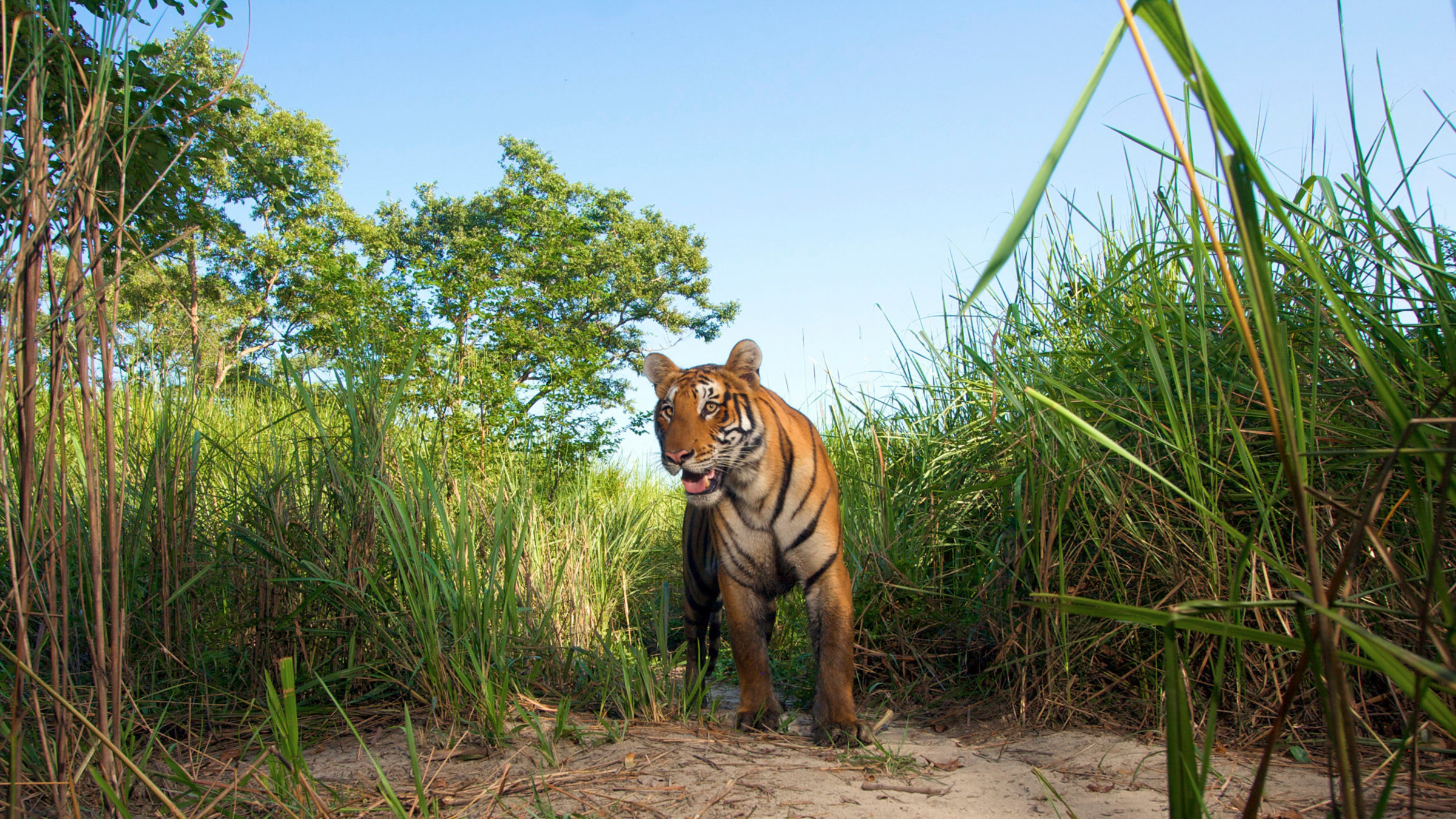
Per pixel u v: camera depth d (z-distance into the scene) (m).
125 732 3.01
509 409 11.18
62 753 2.37
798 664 5.07
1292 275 3.22
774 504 3.81
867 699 4.31
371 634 3.85
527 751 3.27
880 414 5.84
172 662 3.72
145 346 4.06
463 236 25.39
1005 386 3.91
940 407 5.40
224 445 5.14
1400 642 2.96
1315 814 2.50
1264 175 0.93
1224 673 3.37
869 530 5.14
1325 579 3.16
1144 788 2.82
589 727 3.60
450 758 3.19
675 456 3.83
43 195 2.17
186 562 3.91
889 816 2.63
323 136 27.42
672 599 7.29
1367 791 2.63
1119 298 4.08
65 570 2.38
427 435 5.09
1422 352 2.92
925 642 4.57
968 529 4.70
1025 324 4.49
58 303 2.30
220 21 3.75
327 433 4.36
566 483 10.58
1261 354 3.29
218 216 4.18
